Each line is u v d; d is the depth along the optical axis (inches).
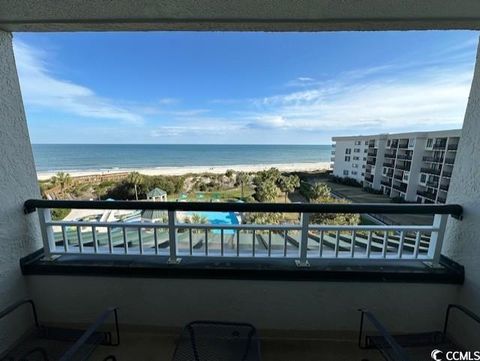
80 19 49.8
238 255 63.4
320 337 63.6
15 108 59.7
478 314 54.0
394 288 60.3
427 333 56.5
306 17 48.4
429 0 41.6
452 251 60.3
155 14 47.6
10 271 59.2
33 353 50.6
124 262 63.1
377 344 52.6
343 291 61.0
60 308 65.0
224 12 46.6
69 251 64.8
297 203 58.1
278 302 62.3
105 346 60.9
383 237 61.6
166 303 63.6
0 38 55.3
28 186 63.4
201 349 49.1
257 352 48.4
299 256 62.2
